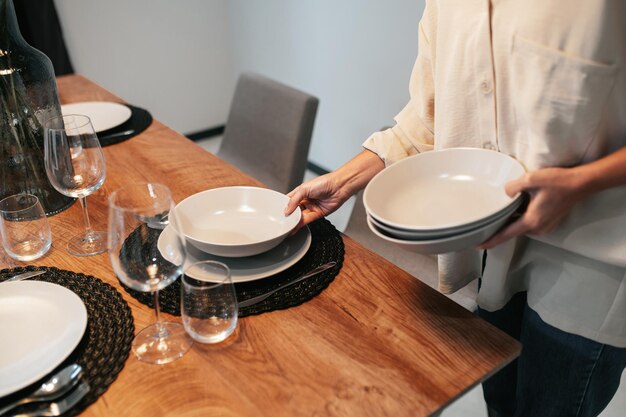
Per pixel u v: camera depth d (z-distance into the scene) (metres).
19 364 0.83
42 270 1.03
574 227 0.95
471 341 0.89
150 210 0.81
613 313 0.99
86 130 1.09
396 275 1.03
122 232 0.79
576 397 1.10
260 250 0.99
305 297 0.97
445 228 0.82
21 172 1.19
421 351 0.87
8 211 1.05
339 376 0.83
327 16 2.86
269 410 0.77
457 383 0.81
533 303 1.08
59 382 0.80
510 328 1.25
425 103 1.14
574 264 0.99
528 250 1.05
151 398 0.79
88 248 1.11
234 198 1.15
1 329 0.89
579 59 0.83
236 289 0.98
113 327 0.90
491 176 1.00
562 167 0.93
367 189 0.95
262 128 2.05
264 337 0.89
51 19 3.04
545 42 0.85
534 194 0.85
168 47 3.49
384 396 0.79
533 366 1.13
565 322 1.04
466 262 1.18
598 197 0.92
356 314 0.94
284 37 3.22
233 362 0.85
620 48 0.83
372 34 2.66
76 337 0.86
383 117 2.79
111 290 0.98
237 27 3.58
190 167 1.45
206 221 1.12
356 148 3.03
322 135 3.23
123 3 3.24
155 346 0.87
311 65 3.11
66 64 3.16
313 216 1.14
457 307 0.96
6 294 0.94
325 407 0.78
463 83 0.99
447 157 1.03
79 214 1.24
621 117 0.90
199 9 3.49
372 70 2.74
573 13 0.82
